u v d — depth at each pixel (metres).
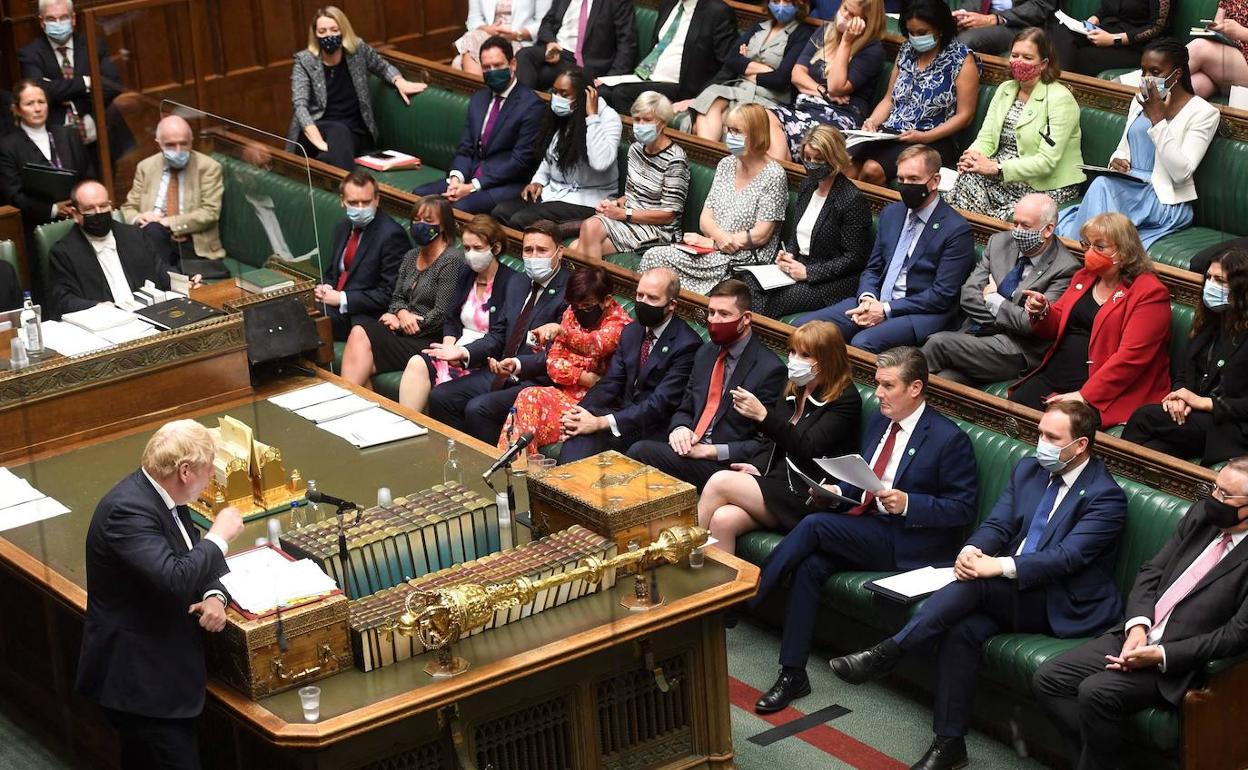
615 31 9.83
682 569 5.46
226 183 6.88
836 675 5.84
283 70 10.23
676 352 6.82
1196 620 5.04
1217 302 5.84
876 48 8.49
